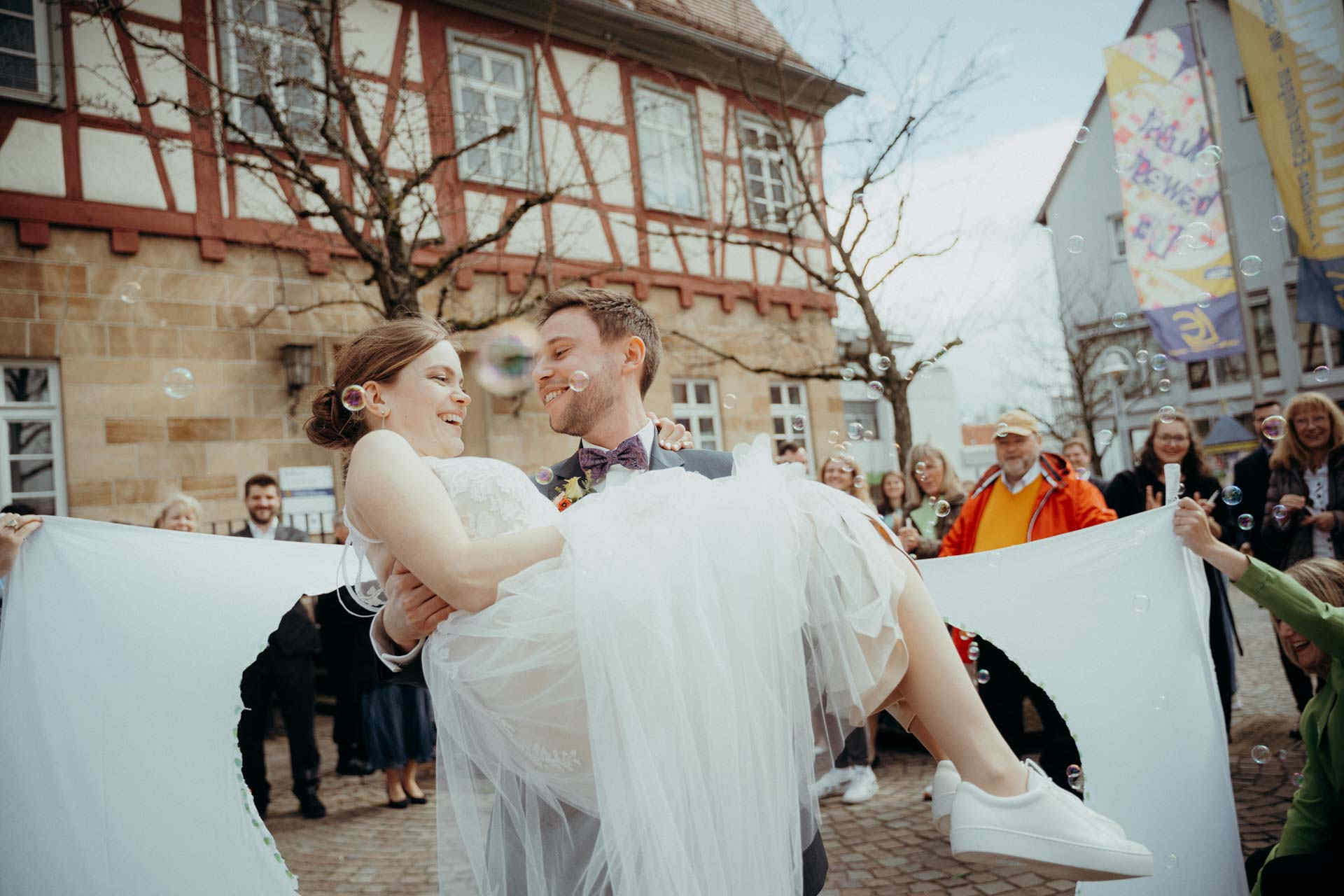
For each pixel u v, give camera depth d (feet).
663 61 34.35
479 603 3.38
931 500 15.65
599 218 32.22
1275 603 6.93
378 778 17.94
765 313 36.58
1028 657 7.22
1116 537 7.44
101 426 23.00
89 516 22.71
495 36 29.78
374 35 27.61
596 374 5.22
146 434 23.53
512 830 3.77
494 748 3.60
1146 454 14.20
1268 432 9.73
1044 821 3.21
